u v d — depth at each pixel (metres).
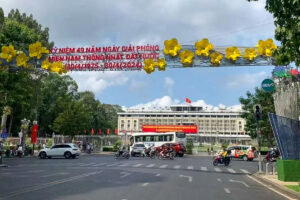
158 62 22.03
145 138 55.62
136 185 14.16
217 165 30.31
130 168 24.17
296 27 9.41
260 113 22.25
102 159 36.62
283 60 10.55
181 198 10.88
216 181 17.05
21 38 36.09
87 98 91.69
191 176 19.38
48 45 52.34
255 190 13.84
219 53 21.19
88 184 14.16
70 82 87.50
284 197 12.02
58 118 61.41
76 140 63.72
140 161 33.69
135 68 23.30
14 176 17.45
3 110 32.22
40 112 79.50
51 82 80.50
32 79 43.44
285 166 16.80
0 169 22.14
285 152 17.33
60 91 83.44
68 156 37.75
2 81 28.05
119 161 33.00
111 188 12.98
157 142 54.69
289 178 16.64
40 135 82.00
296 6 9.12
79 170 21.67
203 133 149.38
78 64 24.31
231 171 24.20
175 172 21.73
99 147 64.81
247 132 43.53
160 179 16.98
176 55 21.97
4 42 34.50
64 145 38.19
